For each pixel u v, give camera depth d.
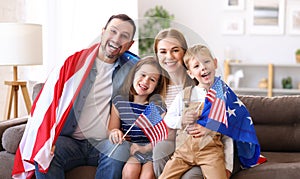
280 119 3.08
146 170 2.53
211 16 6.46
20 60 3.53
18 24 3.51
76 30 5.16
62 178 2.59
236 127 2.63
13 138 2.80
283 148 3.09
